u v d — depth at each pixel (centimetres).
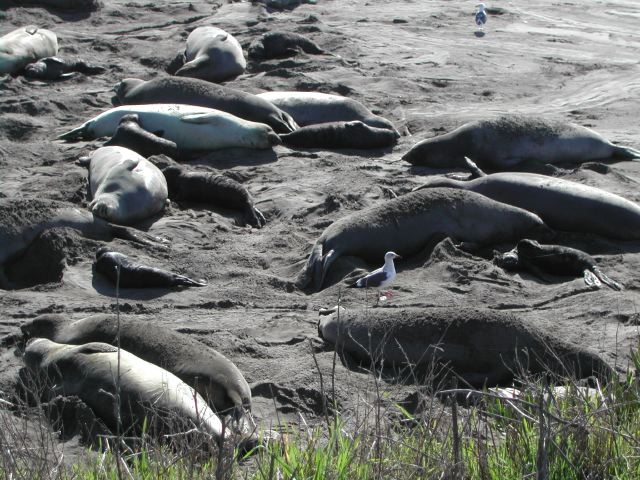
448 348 2762
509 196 4222
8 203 3872
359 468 2003
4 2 9088
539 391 2262
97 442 2317
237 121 5366
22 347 2906
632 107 6362
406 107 6444
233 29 8725
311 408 2594
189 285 3538
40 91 6619
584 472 2086
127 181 4219
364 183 4769
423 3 10400
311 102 5962
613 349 2914
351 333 2895
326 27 8794
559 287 3538
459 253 3797
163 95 5884
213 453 2072
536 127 5122
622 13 9962
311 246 3966
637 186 4722
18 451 2039
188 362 2533
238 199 4444
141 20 9125
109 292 3478
